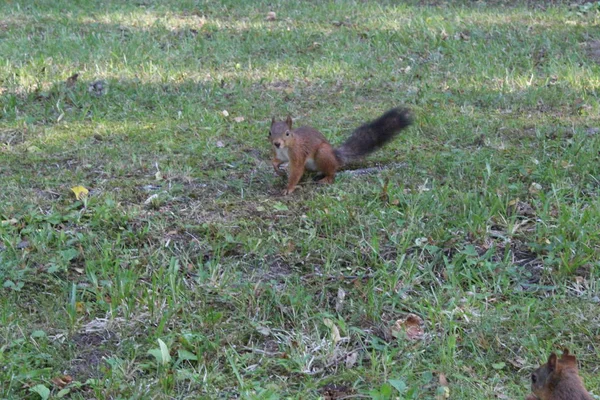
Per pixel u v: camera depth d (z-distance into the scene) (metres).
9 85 10.12
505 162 8.03
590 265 6.11
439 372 5.05
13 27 12.80
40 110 9.48
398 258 6.27
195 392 4.88
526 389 4.91
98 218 6.86
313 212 7.05
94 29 12.80
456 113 9.53
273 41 12.37
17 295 5.81
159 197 7.24
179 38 12.57
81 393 4.86
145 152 8.38
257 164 8.11
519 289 5.93
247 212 7.11
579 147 8.20
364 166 8.15
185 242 6.61
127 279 5.88
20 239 6.50
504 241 6.54
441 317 5.54
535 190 7.35
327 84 10.63
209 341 5.27
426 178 7.73
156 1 14.86
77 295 5.84
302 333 5.46
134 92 10.12
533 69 11.11
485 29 13.05
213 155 8.27
